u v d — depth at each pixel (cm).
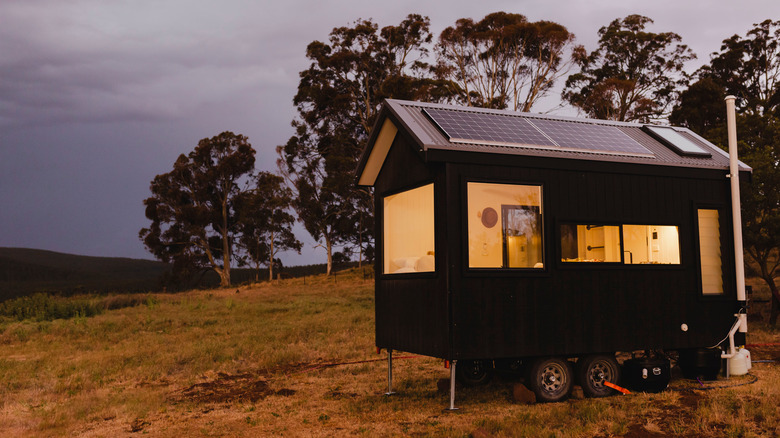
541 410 732
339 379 1024
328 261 5509
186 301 3134
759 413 669
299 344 1413
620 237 850
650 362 827
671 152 947
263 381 1016
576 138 877
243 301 3061
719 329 922
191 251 6191
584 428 638
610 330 824
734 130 938
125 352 1341
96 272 10394
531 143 809
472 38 4028
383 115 870
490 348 742
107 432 699
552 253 797
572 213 816
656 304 866
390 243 920
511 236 788
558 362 791
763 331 1408
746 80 4925
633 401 757
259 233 6247
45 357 1300
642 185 877
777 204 1477
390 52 5091
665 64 4753
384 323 898
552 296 789
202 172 6391
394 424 698
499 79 4103
